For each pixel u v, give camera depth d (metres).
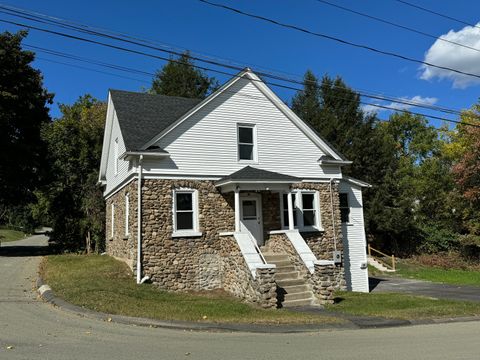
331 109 39.88
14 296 13.45
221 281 16.88
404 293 19.53
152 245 16.16
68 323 9.95
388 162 37.12
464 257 35.47
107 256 21.98
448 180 41.53
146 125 18.16
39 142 31.39
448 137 49.12
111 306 11.60
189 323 10.52
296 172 19.69
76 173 34.38
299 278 15.96
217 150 17.94
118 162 20.12
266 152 19.05
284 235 17.14
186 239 16.77
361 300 15.92
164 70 45.12
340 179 21.23
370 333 10.25
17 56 29.17
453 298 17.53
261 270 13.95
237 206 16.89
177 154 17.12
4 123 28.55
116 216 20.62
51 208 34.50
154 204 16.44
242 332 10.14
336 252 20.03
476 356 7.56
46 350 7.46
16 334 8.70
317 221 20.02
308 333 10.23
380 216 34.75
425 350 8.09
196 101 22.17
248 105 18.95
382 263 30.59
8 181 31.14
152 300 13.12
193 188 17.25
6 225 89.94
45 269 18.95
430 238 37.38
